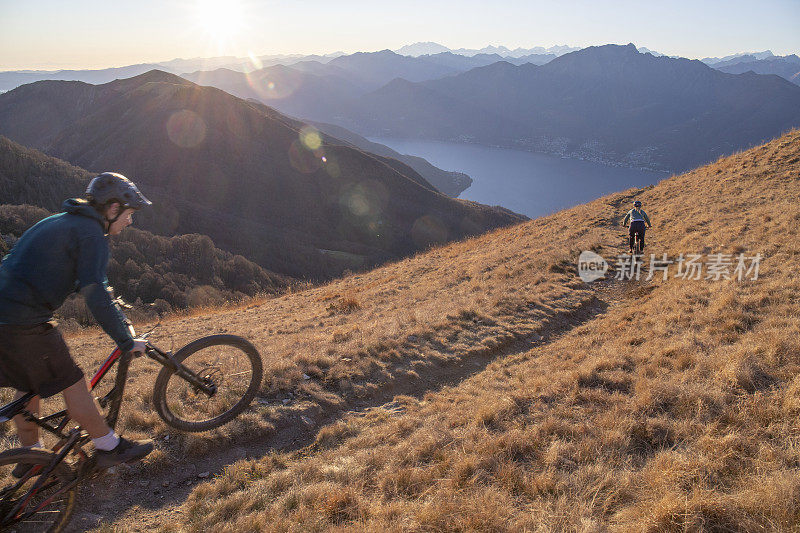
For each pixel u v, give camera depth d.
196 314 21.19
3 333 2.59
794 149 20.69
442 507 3.55
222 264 86.50
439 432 5.11
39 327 2.70
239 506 4.00
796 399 4.42
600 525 3.21
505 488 3.84
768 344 5.95
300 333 10.95
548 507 3.47
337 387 6.77
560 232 20.55
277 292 25.39
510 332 9.45
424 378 7.50
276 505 3.98
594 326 9.80
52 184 137.50
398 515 3.62
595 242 17.22
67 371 2.87
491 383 6.88
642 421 4.64
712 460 3.80
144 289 65.12
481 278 14.78
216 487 4.29
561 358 7.66
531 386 6.20
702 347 6.67
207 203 195.12
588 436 4.52
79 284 2.78
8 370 2.70
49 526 3.31
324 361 7.42
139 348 2.98
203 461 4.79
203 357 6.77
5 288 2.58
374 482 4.23
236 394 5.68
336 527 3.50
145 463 4.50
